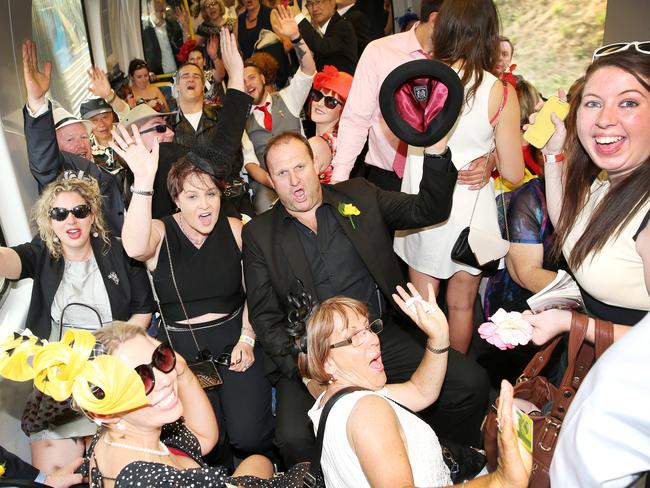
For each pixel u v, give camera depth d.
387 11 7.50
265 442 3.11
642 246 2.01
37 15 5.06
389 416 1.85
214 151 3.04
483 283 3.96
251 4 7.46
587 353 2.14
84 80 6.15
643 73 2.08
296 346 2.74
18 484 1.92
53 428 2.71
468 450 2.50
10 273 2.81
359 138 3.62
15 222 3.44
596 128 2.16
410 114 2.53
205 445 2.31
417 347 3.04
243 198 4.61
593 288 2.28
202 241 3.11
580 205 2.42
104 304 2.95
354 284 3.01
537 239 3.21
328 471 1.96
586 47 4.97
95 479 1.93
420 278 3.45
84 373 1.66
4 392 2.81
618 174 2.22
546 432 2.03
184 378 2.28
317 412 2.08
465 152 3.09
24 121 3.31
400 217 2.92
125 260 3.00
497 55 2.96
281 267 2.95
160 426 1.95
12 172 3.36
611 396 1.36
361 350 2.14
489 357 3.75
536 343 2.16
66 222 2.80
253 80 4.92
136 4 7.46
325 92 4.16
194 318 3.14
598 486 1.40
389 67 3.42
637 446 1.36
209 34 7.53
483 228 3.22
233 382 3.12
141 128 3.83
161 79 7.59
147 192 2.71
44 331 2.95
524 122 3.66
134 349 1.89
